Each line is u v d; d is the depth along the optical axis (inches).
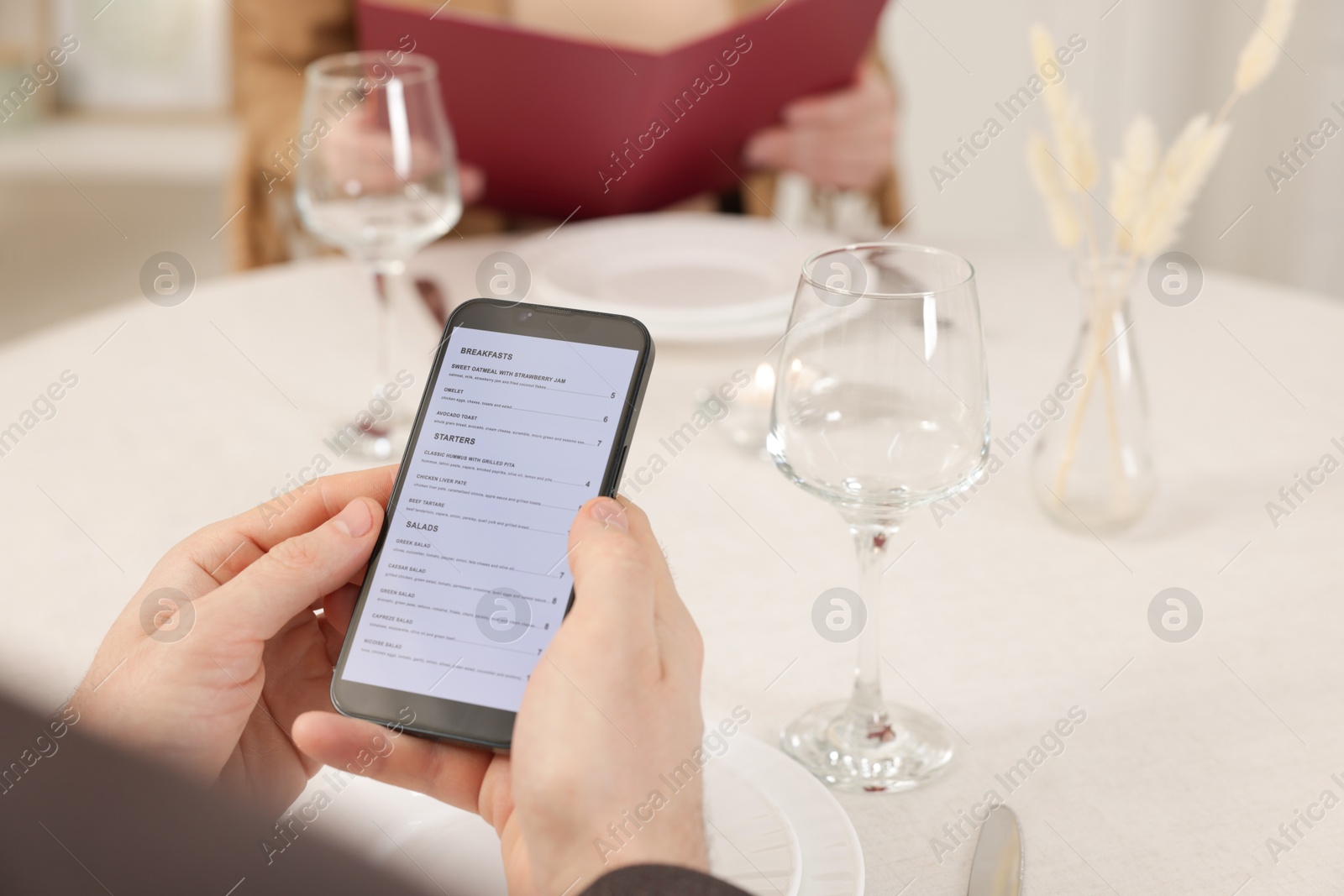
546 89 46.4
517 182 53.0
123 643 22.0
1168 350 42.0
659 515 32.6
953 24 99.9
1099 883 20.1
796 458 22.4
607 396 23.3
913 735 23.8
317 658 24.8
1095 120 99.4
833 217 66.3
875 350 21.6
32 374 40.9
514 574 22.5
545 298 41.7
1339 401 37.9
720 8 70.6
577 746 18.6
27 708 10.6
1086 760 23.2
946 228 106.9
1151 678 25.7
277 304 46.9
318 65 40.0
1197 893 19.9
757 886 18.9
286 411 38.3
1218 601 28.4
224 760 22.6
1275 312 45.0
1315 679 25.5
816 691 25.5
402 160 37.7
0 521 31.9
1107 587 29.1
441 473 23.4
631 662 19.0
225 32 114.5
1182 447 35.6
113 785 10.8
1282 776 22.6
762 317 41.2
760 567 30.2
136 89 115.6
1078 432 30.8
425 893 12.1
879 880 20.3
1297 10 91.3
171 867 11.1
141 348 43.0
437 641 22.3
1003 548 31.0
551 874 18.9
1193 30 94.5
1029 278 47.9
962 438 22.0
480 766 22.0
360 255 38.9
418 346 43.0
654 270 45.2
